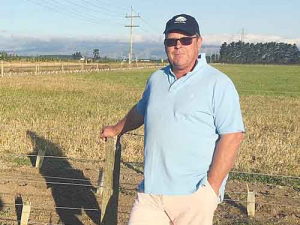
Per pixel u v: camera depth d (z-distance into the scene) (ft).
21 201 21.16
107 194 14.66
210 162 10.82
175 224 11.17
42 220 19.15
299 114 59.77
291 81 162.91
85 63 277.44
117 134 13.66
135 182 25.04
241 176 26.89
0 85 89.30
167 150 10.72
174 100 10.78
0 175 24.94
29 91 81.30
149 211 11.26
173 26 10.61
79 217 19.80
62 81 111.96
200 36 11.09
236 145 10.49
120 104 65.51
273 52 548.31
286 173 28.19
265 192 24.50
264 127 47.01
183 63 10.80
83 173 26.48
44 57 257.34
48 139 33.45
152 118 11.01
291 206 21.97
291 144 36.35
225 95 10.44
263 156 31.30
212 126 10.68
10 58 231.09
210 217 10.84
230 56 545.44
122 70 231.91
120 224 19.08
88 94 81.56
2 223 18.51
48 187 23.40
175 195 10.78
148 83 11.90
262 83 147.64
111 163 14.52
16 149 30.96
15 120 42.34
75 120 44.04
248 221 19.84
